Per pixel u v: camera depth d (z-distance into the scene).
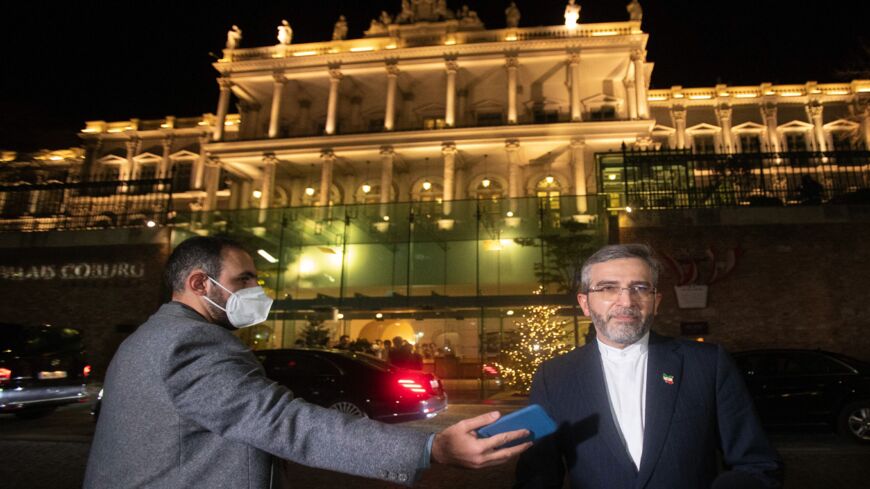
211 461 1.72
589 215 18.38
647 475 2.07
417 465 1.56
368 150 37.47
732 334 15.08
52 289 20.09
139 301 19.47
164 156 48.03
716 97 43.75
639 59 37.00
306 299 19.81
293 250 21.53
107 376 1.90
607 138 35.44
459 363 21.41
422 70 39.38
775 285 15.26
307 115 43.38
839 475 6.20
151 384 1.75
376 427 1.64
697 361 2.30
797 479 6.08
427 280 20.95
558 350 17.28
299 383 9.41
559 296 17.91
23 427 10.63
